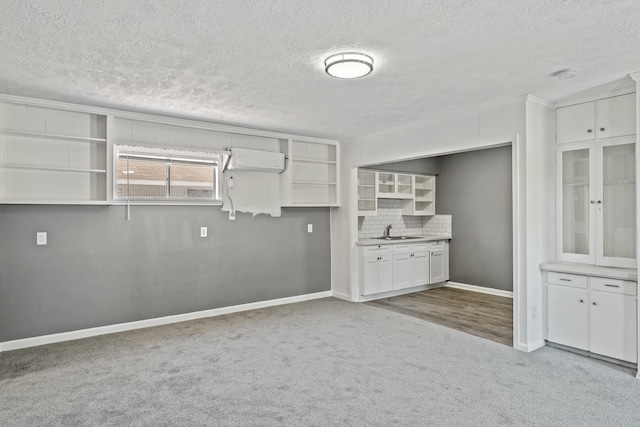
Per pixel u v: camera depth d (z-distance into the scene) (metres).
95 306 4.13
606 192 3.58
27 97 3.61
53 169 3.73
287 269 5.58
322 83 3.20
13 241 3.73
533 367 3.23
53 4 1.95
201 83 3.20
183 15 2.07
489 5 1.98
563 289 3.64
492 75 3.03
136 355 3.52
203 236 4.84
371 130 5.05
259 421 2.40
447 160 7.00
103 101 3.76
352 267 5.71
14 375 3.09
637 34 2.32
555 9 2.02
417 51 2.56
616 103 3.48
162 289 4.54
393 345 3.77
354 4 1.97
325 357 3.46
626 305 3.23
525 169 3.59
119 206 4.28
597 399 2.68
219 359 3.42
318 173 5.90
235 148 4.87
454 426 2.35
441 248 6.80
